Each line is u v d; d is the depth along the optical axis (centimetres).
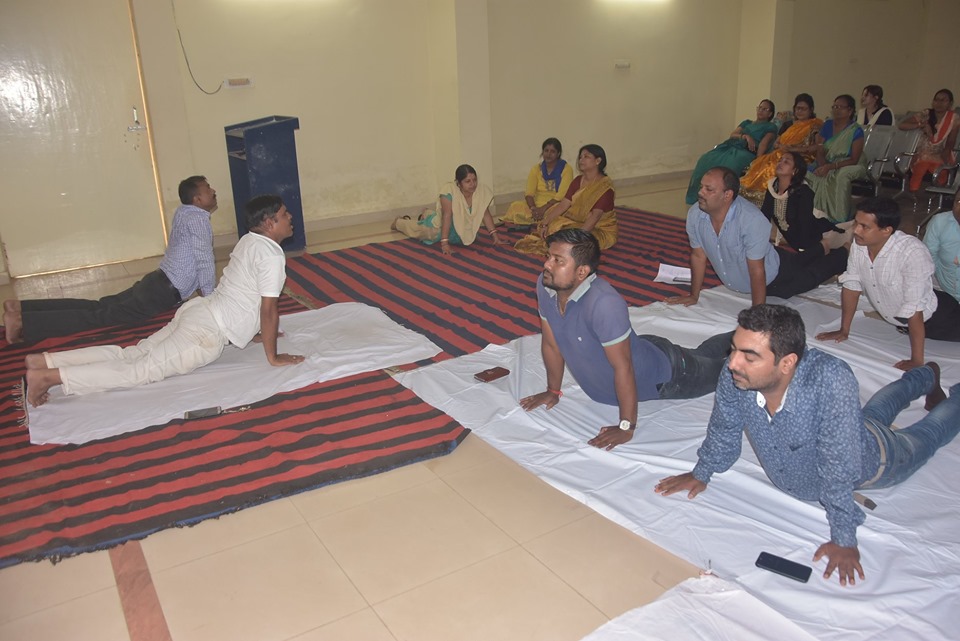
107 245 662
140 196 664
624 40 916
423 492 283
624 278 546
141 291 457
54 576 241
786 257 466
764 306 204
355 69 749
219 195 704
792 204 493
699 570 232
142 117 647
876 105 827
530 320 467
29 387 349
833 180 709
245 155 628
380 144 785
